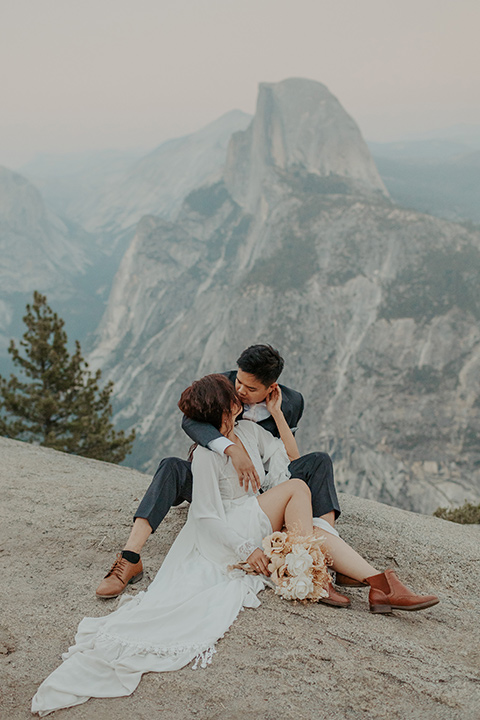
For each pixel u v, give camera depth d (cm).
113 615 332
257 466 398
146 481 612
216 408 385
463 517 1611
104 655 304
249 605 346
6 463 643
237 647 318
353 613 357
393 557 450
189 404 389
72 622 352
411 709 280
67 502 527
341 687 292
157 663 304
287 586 349
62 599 378
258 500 378
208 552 369
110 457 1980
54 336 2003
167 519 482
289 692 289
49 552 441
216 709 281
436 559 450
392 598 348
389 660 311
